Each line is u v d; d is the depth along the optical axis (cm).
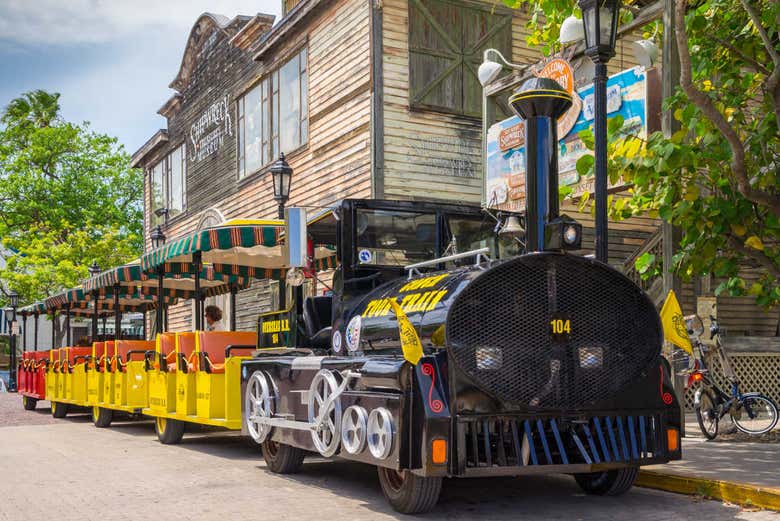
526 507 650
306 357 770
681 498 686
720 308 1547
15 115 4691
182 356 1077
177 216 2662
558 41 1093
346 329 753
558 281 612
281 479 803
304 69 1831
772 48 837
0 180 4334
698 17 911
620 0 907
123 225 4759
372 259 776
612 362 622
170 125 2736
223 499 693
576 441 613
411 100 1559
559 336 606
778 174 882
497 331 594
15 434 1299
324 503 673
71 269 3456
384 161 1524
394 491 631
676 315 664
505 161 1255
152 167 2967
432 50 1586
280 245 1015
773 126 877
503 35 1653
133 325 3469
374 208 783
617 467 621
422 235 800
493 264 604
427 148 1569
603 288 623
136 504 675
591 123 1123
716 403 996
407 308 659
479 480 785
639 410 636
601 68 818
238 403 969
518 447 595
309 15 1761
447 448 571
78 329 3906
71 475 839
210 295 1567
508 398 588
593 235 1636
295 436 761
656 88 1050
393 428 590
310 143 1781
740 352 1285
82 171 4591
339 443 674
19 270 3669
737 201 877
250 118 2120
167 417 1125
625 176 861
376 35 1536
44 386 1769
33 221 4384
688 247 916
